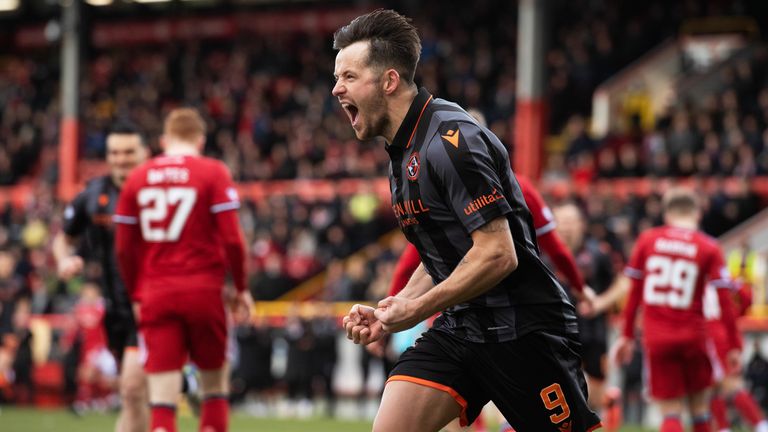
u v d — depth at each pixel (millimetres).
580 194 47750
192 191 16781
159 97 76562
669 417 20875
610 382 37156
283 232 52281
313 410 43688
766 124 53000
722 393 25547
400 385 11195
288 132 64938
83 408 43906
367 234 52188
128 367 17547
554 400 11070
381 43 10742
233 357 43969
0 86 81188
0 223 62469
